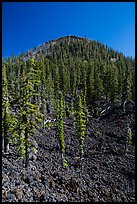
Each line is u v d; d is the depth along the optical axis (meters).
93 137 84.75
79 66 150.38
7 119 49.22
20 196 34.16
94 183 54.38
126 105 104.81
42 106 96.19
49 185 43.97
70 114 101.44
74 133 86.06
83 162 66.12
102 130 89.56
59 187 45.41
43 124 84.75
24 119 43.78
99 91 114.19
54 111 99.94
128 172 61.84
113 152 72.81
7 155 50.25
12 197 32.81
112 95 108.69
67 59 174.75
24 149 46.09
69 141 79.62
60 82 124.94
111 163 66.31
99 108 109.19
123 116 97.12
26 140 44.91
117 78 117.12
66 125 91.94
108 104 110.94
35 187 39.69
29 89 43.66
